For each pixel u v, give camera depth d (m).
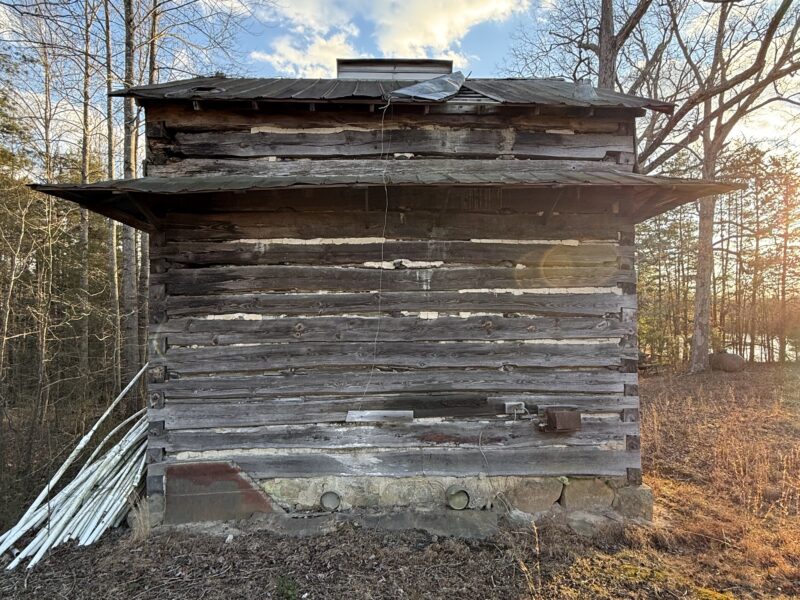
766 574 3.44
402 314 4.42
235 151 4.46
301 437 4.34
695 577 3.41
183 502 4.22
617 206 4.52
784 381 12.13
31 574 3.54
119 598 3.18
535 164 4.62
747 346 22.41
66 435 6.86
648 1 8.43
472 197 4.46
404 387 4.39
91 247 13.42
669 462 5.95
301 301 4.35
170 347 4.30
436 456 4.38
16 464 5.66
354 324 4.38
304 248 4.38
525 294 4.46
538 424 4.42
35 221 8.73
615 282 4.50
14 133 10.55
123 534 4.11
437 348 4.42
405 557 3.63
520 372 4.45
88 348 11.27
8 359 8.79
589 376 4.46
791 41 8.13
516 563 3.55
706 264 14.62
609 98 4.73
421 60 6.88
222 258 4.33
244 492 4.27
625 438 4.46
